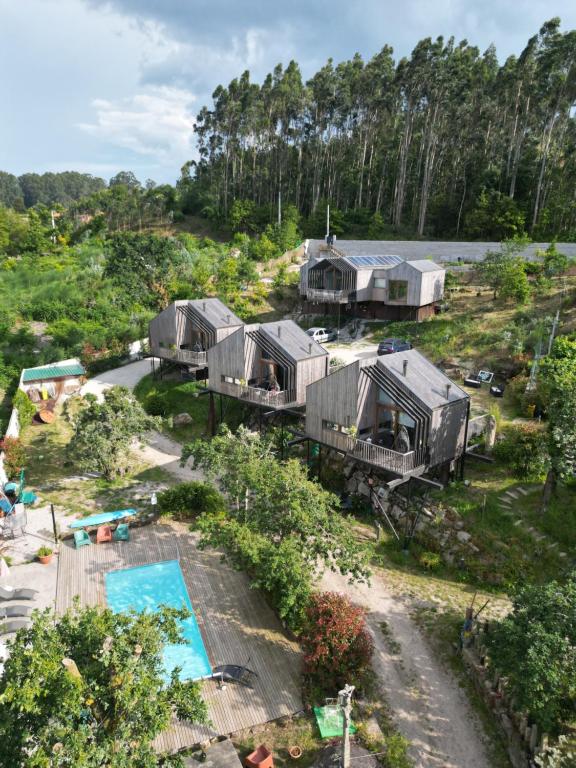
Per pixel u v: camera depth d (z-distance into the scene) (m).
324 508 21.56
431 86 76.12
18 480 30.47
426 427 24.19
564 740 14.27
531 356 35.12
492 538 23.39
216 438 26.14
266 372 34.66
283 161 94.62
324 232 82.06
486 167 78.31
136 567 23.55
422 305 45.97
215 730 16.08
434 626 20.48
